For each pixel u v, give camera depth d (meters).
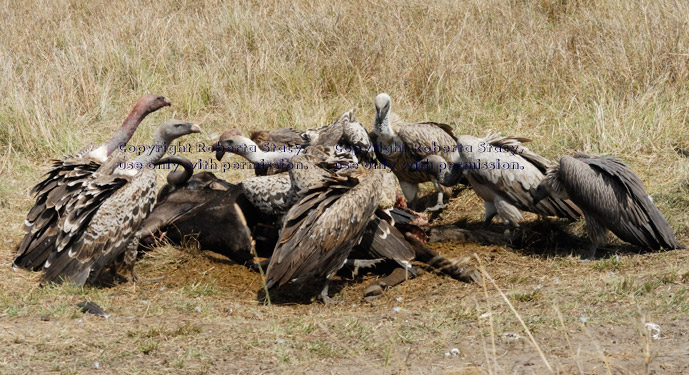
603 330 7.37
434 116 15.26
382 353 7.15
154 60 17.42
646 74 15.20
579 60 16.14
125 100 16.17
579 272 9.47
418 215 11.03
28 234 9.84
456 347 7.21
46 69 16.48
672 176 12.34
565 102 15.14
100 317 8.23
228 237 10.65
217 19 19.36
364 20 18.38
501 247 10.74
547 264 9.91
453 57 16.64
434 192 13.41
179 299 9.00
